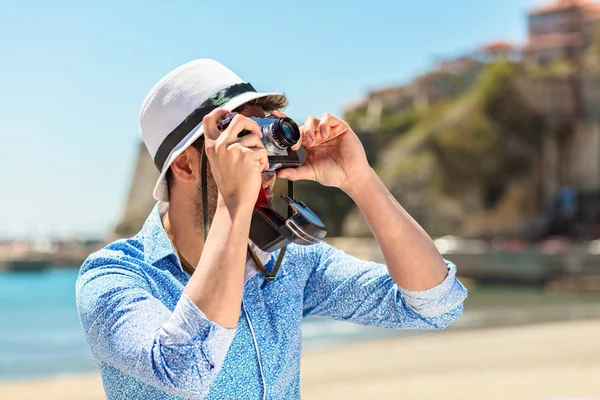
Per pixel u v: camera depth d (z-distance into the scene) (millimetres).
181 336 1313
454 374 9086
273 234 1549
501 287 42438
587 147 60688
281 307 1660
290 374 1661
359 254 47938
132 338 1377
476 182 61562
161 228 1636
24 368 15211
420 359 11312
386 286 1809
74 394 8867
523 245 55500
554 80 62438
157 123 1645
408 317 1779
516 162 61562
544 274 41281
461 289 1787
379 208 1700
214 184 1559
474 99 64938
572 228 59594
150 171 78125
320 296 1872
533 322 21969
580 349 11406
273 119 1617
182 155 1620
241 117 1425
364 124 81812
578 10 82688
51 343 21812
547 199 61344
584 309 27750
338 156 1703
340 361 11523
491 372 9070
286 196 1579
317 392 7898
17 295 53969
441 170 62344
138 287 1498
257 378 1556
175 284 1588
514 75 63156
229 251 1352
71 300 47406
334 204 67625
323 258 1897
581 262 40406
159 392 1478
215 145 1403
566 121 61969
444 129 63875
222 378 1512
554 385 7648
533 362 10016
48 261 90500
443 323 1795
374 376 9352
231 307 1338
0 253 93688
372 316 1833
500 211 60375
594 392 7129
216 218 1392
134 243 1695
